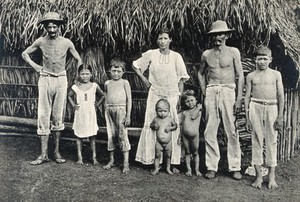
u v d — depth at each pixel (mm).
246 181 4000
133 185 3828
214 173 4062
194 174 4129
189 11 4402
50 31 4113
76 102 4246
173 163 4109
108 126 4227
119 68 4152
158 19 4430
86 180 3926
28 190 3707
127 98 4172
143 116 4844
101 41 4680
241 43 4496
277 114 3848
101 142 4879
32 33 4730
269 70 3830
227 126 3982
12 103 5156
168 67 4066
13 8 4770
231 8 4270
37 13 4707
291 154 4754
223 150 4633
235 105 3951
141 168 4270
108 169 4203
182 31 4527
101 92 4387
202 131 4645
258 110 3824
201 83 4125
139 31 4520
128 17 4473
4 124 5078
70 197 3598
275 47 4477
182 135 4070
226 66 3920
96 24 4551
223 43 3918
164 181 3926
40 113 4250
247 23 4344
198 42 4594
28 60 4219
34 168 4168
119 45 4734
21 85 5105
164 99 4035
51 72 4227
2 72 5121
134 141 4766
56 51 4195
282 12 4922
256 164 3861
